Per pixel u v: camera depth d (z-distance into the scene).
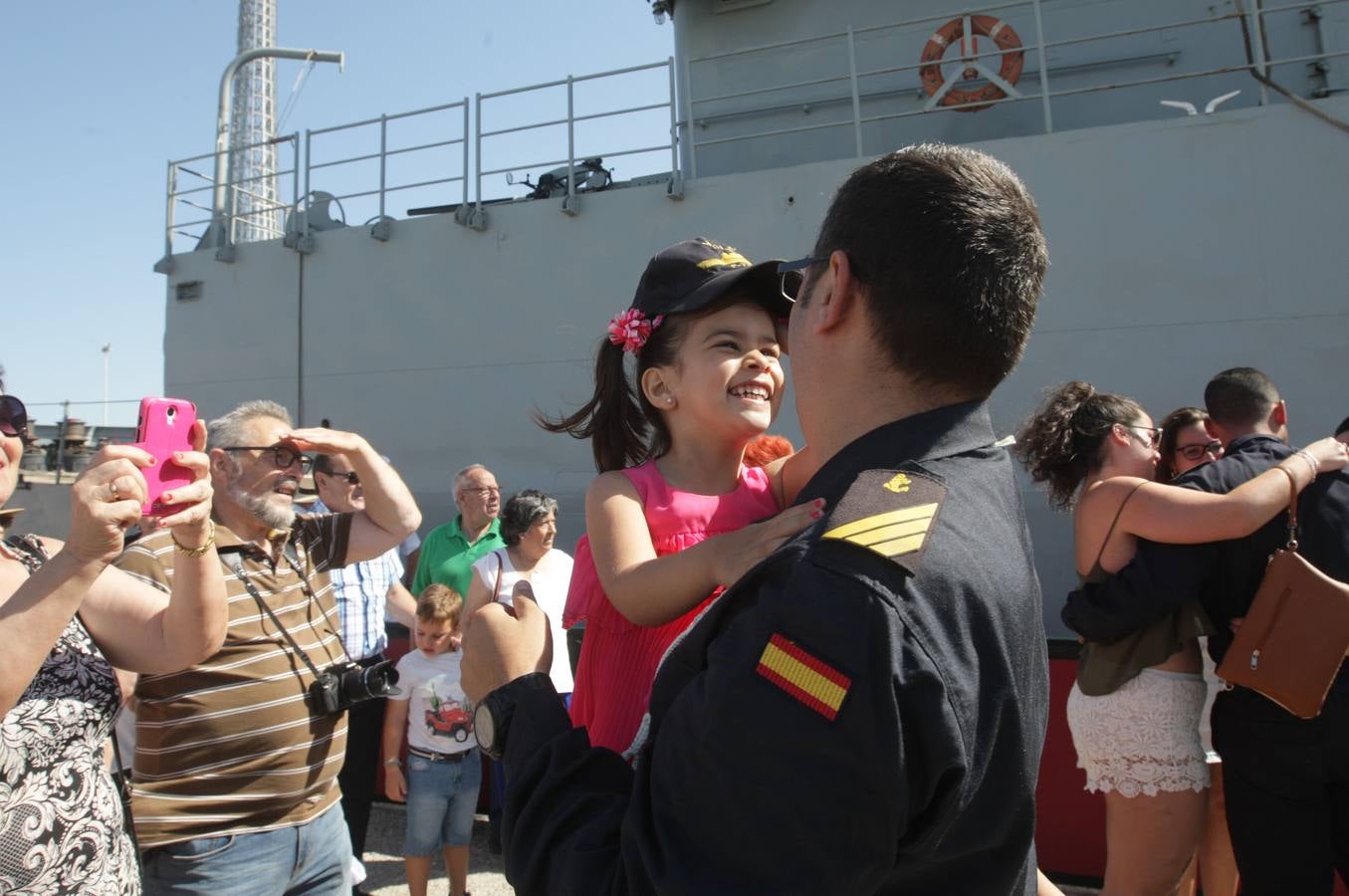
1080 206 5.65
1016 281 0.96
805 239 6.10
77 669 1.68
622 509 1.31
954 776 0.78
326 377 7.46
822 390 1.02
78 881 1.59
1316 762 2.29
